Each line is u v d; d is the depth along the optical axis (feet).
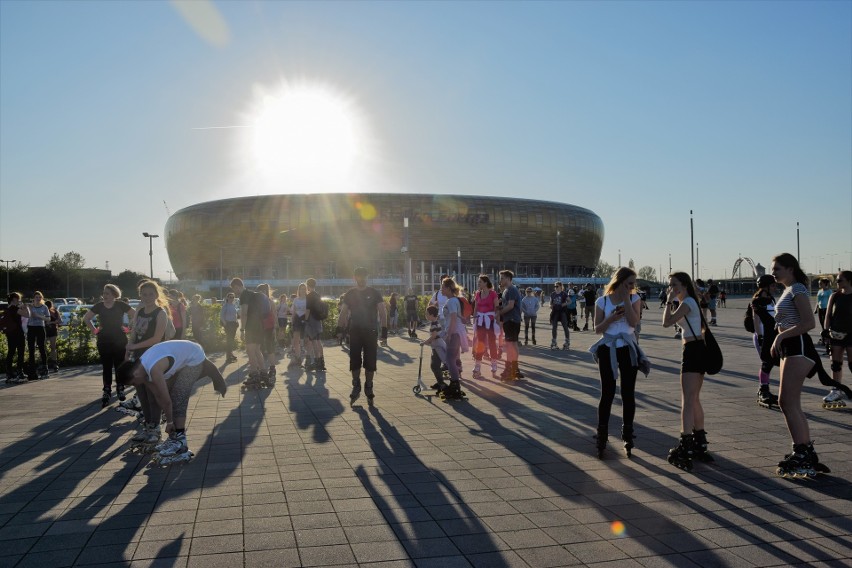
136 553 13.67
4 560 13.37
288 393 37.27
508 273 41.52
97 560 13.32
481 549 13.76
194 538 14.53
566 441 24.00
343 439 24.67
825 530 14.78
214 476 19.71
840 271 29.81
